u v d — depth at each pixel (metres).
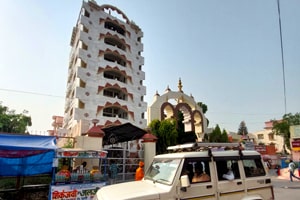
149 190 4.55
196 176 4.93
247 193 5.34
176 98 31.56
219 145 5.91
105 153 9.36
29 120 37.53
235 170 5.46
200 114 32.62
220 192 5.00
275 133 48.47
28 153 8.05
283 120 46.59
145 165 14.62
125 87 31.80
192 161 5.03
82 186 8.58
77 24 33.94
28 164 10.12
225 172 5.32
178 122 29.48
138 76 34.91
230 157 5.54
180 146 6.24
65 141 16.45
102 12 33.72
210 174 5.10
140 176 9.44
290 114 45.78
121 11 37.31
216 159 5.33
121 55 33.19
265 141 58.88
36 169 10.36
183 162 4.92
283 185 14.67
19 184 9.84
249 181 5.47
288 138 45.03
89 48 30.08
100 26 32.53
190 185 4.72
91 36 30.92
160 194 4.36
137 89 33.91
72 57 34.22
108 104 29.17
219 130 32.69
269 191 5.69
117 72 32.94
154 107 28.42
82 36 29.95
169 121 24.83
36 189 9.84
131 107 31.67
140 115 32.81
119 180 13.53
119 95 33.22
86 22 31.12
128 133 15.66
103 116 28.33
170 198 4.43
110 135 15.96
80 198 8.43
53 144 8.91
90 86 28.41
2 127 33.34
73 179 8.49
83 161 11.39
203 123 32.56
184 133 27.77
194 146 5.64
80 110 26.58
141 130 14.97
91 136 12.08
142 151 15.52
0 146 7.26
